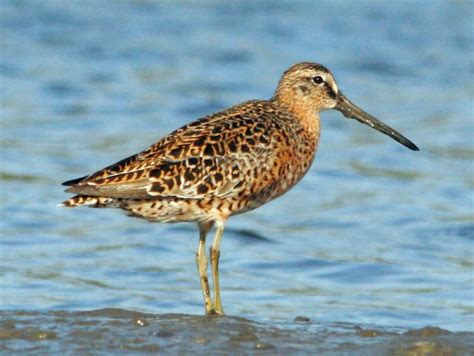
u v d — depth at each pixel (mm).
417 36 28391
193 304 13922
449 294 14633
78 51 27234
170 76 25938
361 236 17609
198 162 12211
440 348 10484
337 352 10414
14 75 25672
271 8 30203
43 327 11023
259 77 25797
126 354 10242
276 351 10406
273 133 12656
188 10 30188
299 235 17625
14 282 14734
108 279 15062
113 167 12117
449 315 13617
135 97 24594
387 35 28391
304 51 27484
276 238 17422
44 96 24516
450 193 19703
